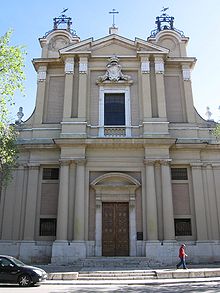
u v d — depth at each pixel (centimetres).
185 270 1827
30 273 1481
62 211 2253
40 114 2608
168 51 2661
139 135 2497
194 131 2545
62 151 2384
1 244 2303
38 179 2441
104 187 2355
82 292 1295
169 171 2361
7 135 2106
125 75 2647
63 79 2725
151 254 2164
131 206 2328
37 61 2727
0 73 1543
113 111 2600
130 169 2395
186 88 2675
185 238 2314
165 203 2280
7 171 2108
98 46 2742
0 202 2398
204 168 2469
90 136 2488
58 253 2162
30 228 2325
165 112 2516
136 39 2706
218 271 1786
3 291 1281
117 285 1543
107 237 2309
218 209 2375
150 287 1459
